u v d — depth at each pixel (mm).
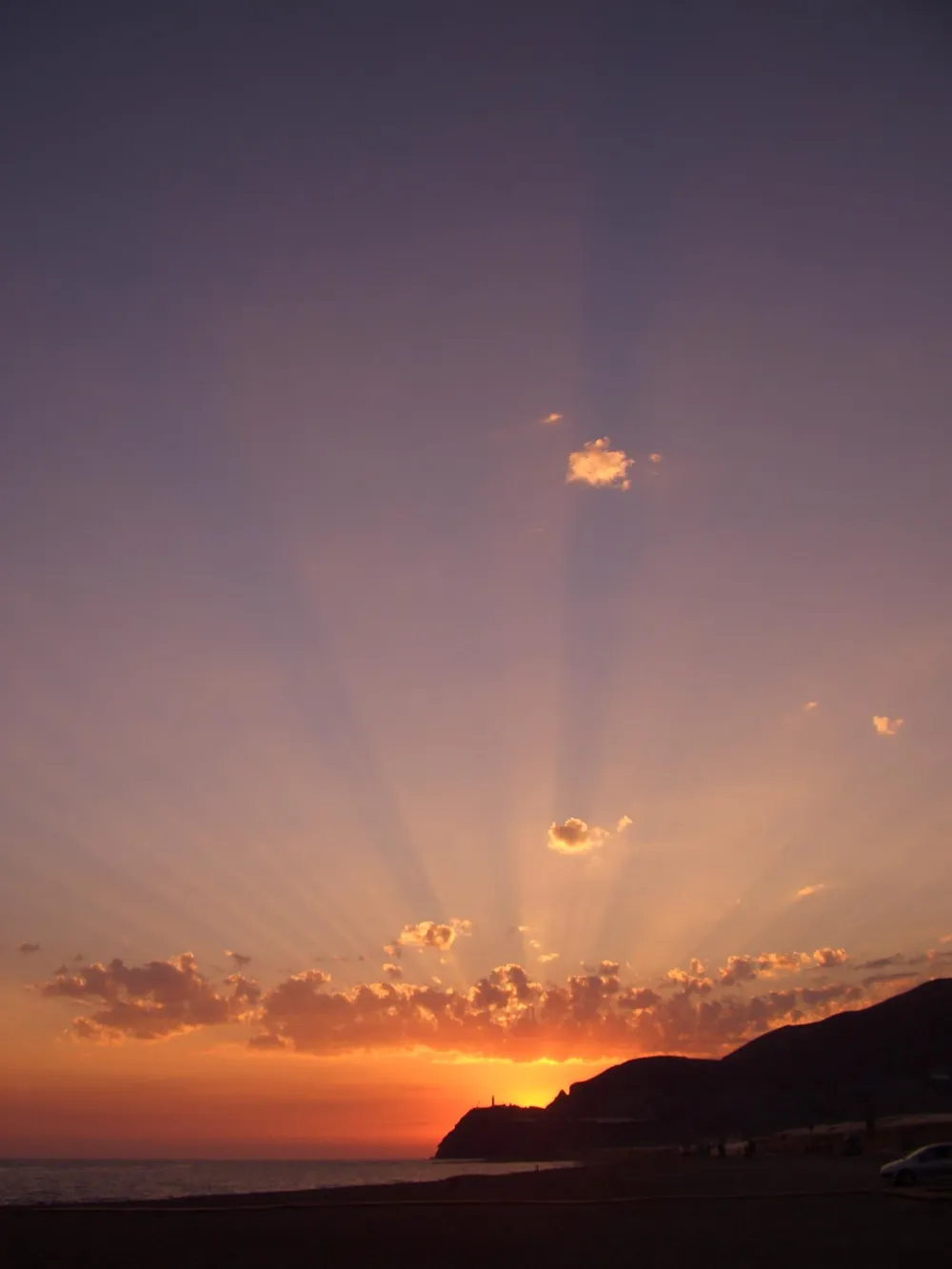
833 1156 91125
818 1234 30797
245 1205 46875
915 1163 49875
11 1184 127750
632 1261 26125
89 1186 121188
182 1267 26078
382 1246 29484
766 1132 168875
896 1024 199250
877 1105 163500
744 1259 26031
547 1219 37125
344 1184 118000
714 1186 54469
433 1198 53469
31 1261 27203
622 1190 54281
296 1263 26453
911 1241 28797
